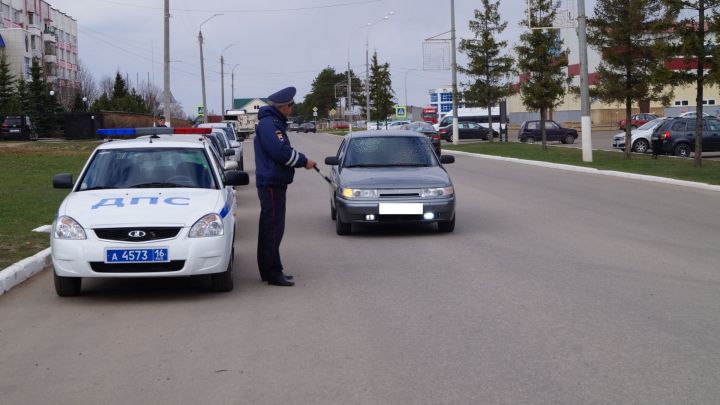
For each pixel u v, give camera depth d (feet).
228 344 21.09
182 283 29.89
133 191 29.32
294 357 19.75
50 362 19.75
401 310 24.58
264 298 26.84
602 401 16.20
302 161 28.76
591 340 20.75
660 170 77.20
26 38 295.07
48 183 72.95
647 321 22.66
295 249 37.11
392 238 40.04
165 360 19.74
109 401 16.84
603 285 27.73
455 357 19.47
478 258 33.68
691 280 28.43
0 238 38.63
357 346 20.62
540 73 123.95
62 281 26.89
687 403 16.02
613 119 253.24
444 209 39.78
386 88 254.47
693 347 19.98
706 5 69.82
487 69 155.94
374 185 39.78
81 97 294.25
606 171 79.77
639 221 44.88
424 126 135.74
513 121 295.48
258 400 16.69
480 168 92.48
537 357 19.34
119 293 28.19
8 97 241.76
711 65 73.00
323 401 16.53
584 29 92.32
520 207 52.47
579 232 40.88
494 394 16.76
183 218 26.61
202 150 32.27
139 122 221.05
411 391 17.04
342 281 29.40
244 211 54.80
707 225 43.06
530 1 121.39
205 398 16.88
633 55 88.22
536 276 29.53
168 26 124.36
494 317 23.43
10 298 27.61
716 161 87.45
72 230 26.37
